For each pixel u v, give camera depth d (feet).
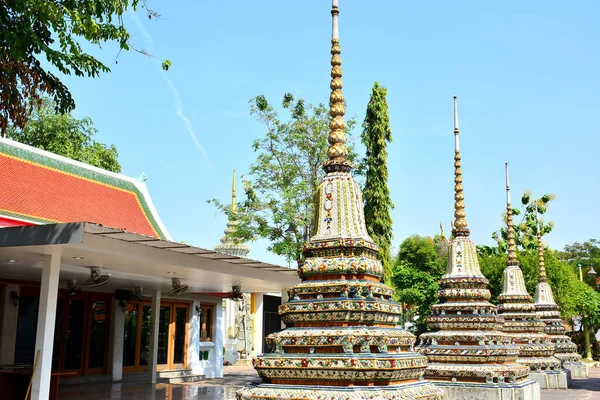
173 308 91.71
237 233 82.33
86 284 55.42
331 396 24.18
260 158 82.33
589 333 157.48
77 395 64.95
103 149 128.67
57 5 37.06
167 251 52.80
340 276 27.22
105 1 38.58
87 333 78.59
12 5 35.63
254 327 143.33
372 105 79.77
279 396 25.09
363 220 29.32
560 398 61.16
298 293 27.50
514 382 46.09
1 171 69.00
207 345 96.17
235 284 74.49
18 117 40.83
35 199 70.79
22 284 68.18
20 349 68.39
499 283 100.58
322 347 25.84
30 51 39.47
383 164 78.33
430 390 27.07
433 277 132.36
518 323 70.38
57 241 43.32
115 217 83.66
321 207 28.99
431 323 50.37
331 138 29.91
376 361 24.66
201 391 72.54
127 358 84.58
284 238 80.28
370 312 26.27
